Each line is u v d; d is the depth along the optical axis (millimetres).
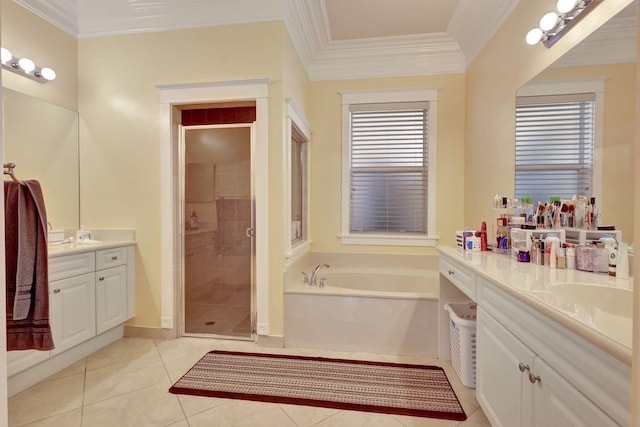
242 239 2811
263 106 2557
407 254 3453
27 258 1773
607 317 892
